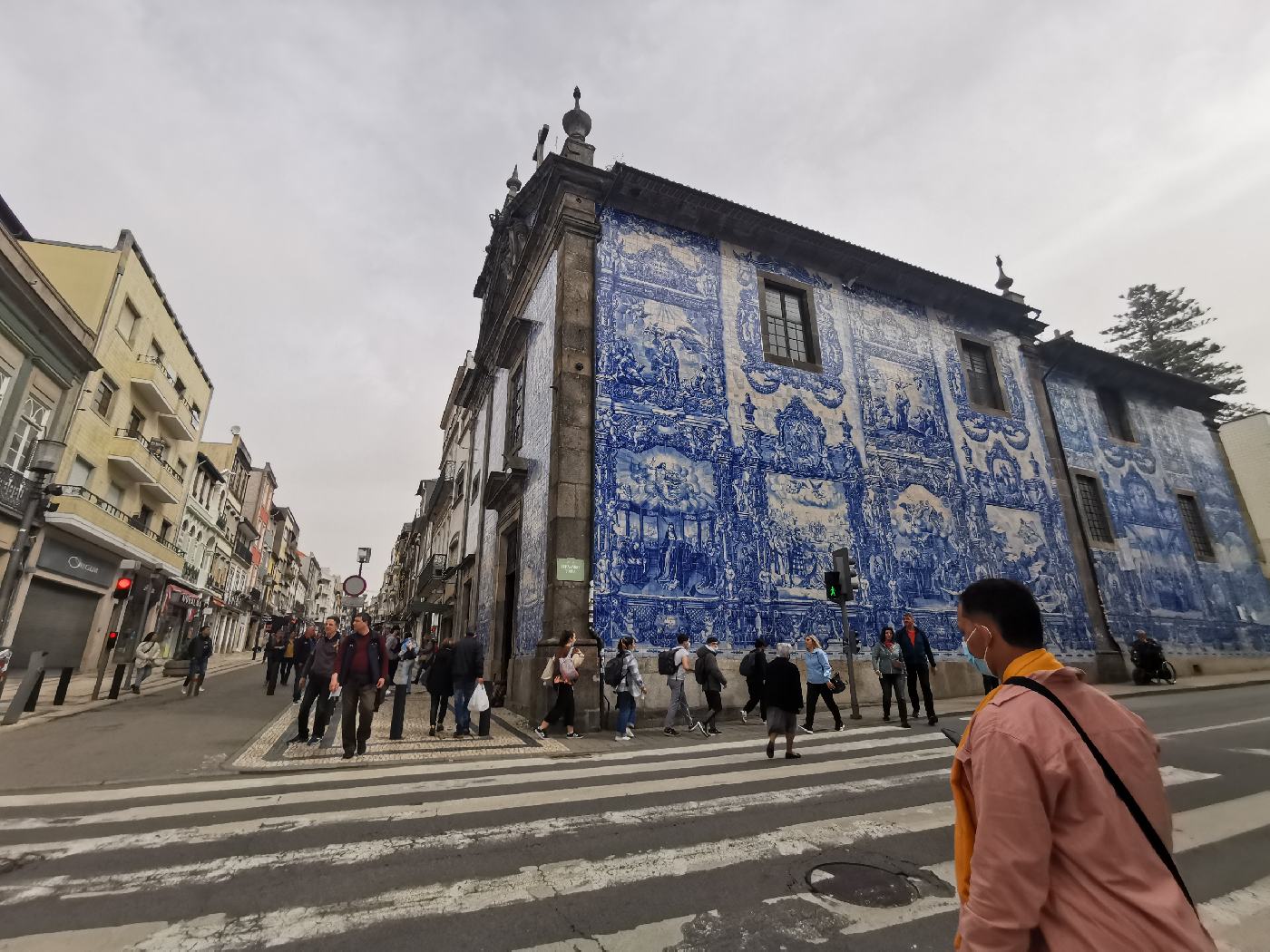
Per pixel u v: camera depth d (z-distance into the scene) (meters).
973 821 1.56
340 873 3.61
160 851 3.96
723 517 11.49
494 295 20.11
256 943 2.81
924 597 13.07
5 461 15.18
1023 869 1.29
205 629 14.36
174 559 25.97
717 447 11.90
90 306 18.95
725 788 5.56
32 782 5.91
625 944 2.79
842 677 11.55
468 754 7.35
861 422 13.78
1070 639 14.70
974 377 16.39
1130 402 19.53
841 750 7.41
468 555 18.80
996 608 1.74
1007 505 15.13
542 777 6.05
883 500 13.37
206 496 33.97
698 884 3.44
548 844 4.09
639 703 9.72
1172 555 17.94
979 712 1.60
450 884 3.45
